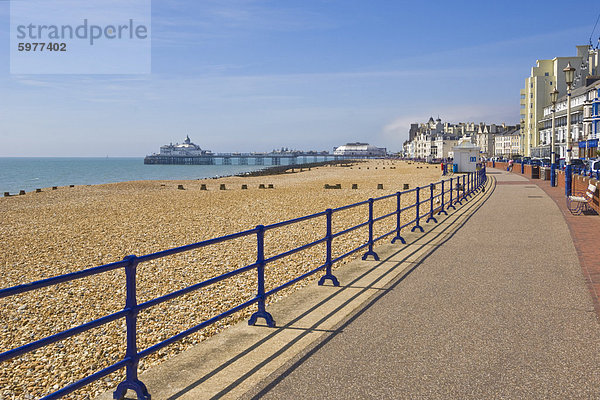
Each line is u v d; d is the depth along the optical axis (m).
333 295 6.94
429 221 14.91
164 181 57.53
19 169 168.38
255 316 5.72
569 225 13.39
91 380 3.59
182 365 4.59
